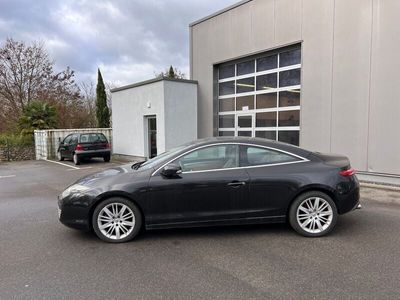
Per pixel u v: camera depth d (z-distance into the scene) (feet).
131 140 51.34
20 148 65.26
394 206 20.92
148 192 15.37
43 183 33.76
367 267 12.17
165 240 15.56
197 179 15.49
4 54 87.15
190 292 10.66
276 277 11.55
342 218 18.43
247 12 37.88
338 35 29.58
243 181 15.53
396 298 10.02
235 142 16.33
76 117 95.14
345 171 16.07
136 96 49.06
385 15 26.40
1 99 89.20
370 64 27.53
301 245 14.55
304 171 15.79
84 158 50.75
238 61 40.52
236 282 11.26
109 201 15.37
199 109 46.14
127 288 11.00
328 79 30.58
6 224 18.65
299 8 32.63
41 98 89.66
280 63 35.86
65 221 15.61
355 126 28.91
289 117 35.17
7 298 10.45
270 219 15.84
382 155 27.30
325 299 10.05
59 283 11.41
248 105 40.04
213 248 14.43
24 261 13.34
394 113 26.37
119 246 14.92
